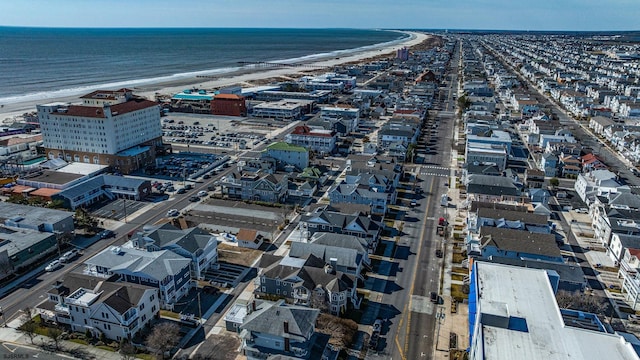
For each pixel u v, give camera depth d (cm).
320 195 15162
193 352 7912
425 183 16462
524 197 13912
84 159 17512
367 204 13562
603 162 18900
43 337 8181
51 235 11144
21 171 16362
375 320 8844
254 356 7325
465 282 9994
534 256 10400
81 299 8256
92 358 7706
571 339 7075
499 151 18212
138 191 14450
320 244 10475
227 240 11944
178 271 9256
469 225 12412
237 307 8906
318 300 8850
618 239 10962
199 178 16650
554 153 18850
